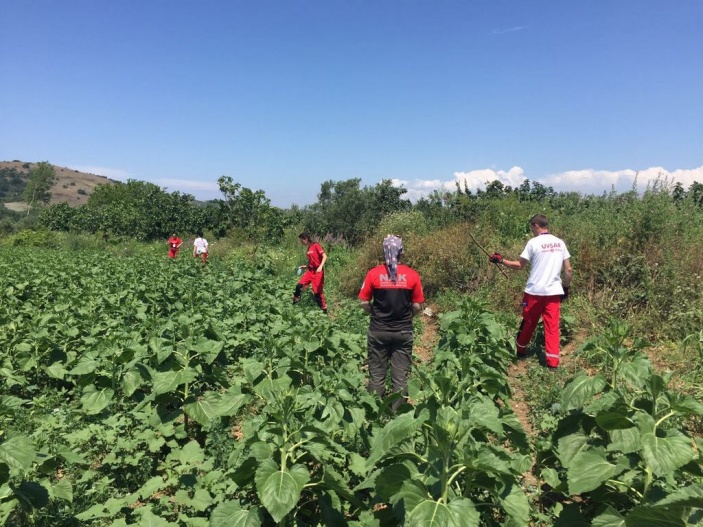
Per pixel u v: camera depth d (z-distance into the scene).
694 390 6.10
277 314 9.92
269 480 2.86
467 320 6.71
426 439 3.35
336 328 9.23
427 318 11.53
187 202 42.28
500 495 2.93
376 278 5.74
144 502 4.18
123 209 42.38
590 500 3.90
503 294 10.82
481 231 13.45
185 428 5.10
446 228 14.85
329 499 3.36
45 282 13.84
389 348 5.85
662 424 3.36
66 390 6.62
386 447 3.06
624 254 9.39
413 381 3.82
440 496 2.79
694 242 9.16
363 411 4.37
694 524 2.30
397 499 2.65
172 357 5.48
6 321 8.28
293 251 22.56
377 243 15.23
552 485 3.62
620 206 11.28
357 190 25.05
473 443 2.96
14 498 3.50
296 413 4.02
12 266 17.52
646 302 8.65
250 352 8.05
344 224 24.47
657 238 9.45
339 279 16.19
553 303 7.39
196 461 4.24
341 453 4.23
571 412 3.69
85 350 7.31
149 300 11.21
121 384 5.49
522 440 3.53
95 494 4.12
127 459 4.43
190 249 29.42
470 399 3.38
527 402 6.42
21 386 6.60
